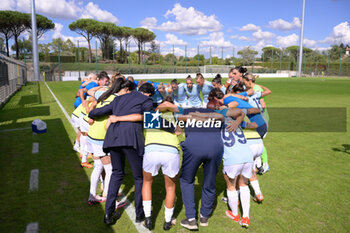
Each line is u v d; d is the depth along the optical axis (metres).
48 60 59.34
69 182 4.04
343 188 3.93
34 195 3.61
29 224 2.95
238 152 2.88
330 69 57.62
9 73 15.30
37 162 4.84
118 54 70.88
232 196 3.04
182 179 2.99
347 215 3.21
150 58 69.19
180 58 54.56
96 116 3.06
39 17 55.88
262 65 60.84
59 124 7.98
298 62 57.09
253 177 3.45
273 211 3.30
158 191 3.85
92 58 70.06
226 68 48.84
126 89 3.23
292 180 4.21
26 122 8.28
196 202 3.58
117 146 2.80
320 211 3.30
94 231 2.86
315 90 20.44
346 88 22.28
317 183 4.10
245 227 2.95
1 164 4.72
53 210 3.26
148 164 2.76
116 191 2.93
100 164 3.35
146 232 2.86
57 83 27.97
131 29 68.06
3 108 11.15
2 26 52.53
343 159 5.22
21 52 63.25
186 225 2.89
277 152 5.67
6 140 6.24
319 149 5.89
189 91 6.72
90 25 62.91
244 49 59.59
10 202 3.42
